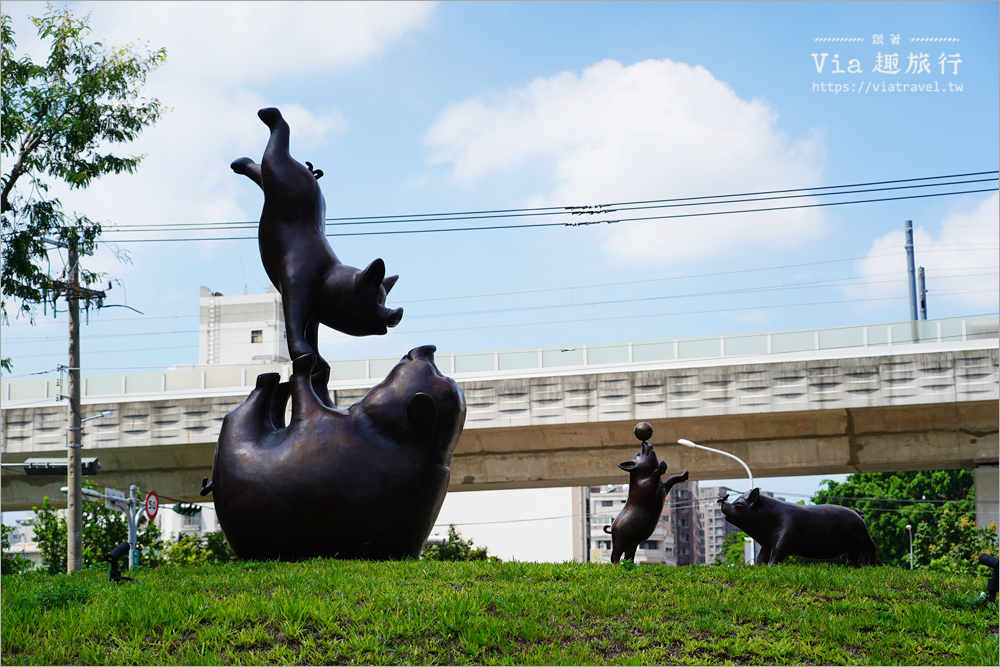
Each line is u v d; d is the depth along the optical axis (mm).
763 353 28984
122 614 8844
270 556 12102
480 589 9836
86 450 31953
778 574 11148
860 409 28172
